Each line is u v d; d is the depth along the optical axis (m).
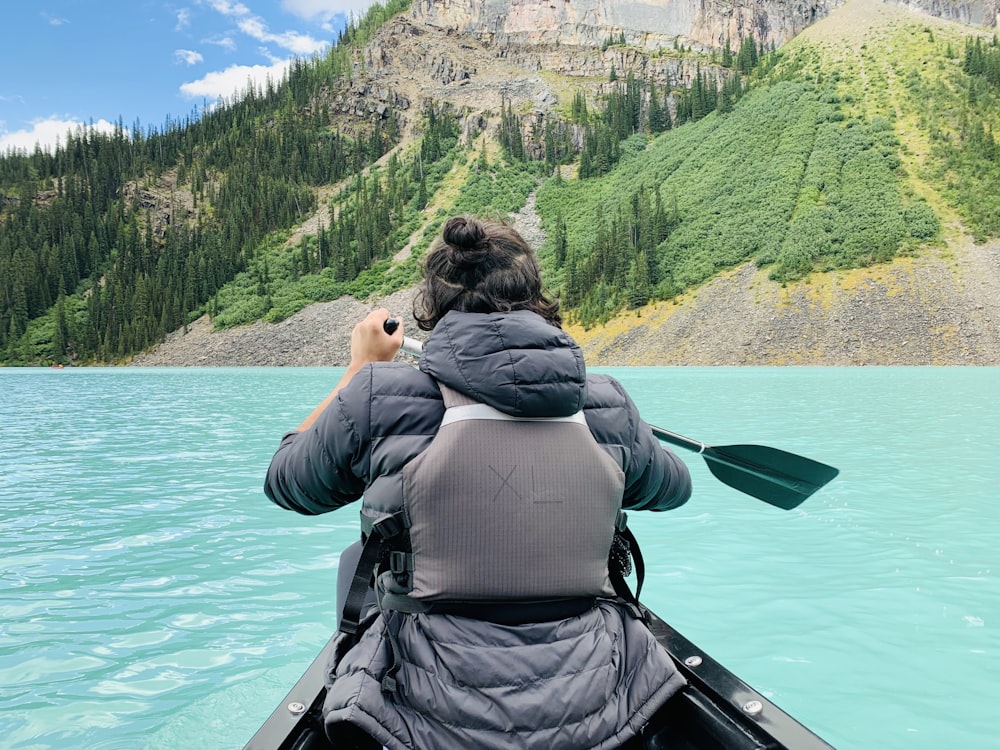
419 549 1.20
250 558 4.86
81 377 43.12
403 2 181.88
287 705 1.46
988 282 56.62
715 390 22.80
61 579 4.40
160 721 2.65
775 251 69.50
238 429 13.51
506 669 1.15
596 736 1.18
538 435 1.23
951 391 21.97
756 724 1.31
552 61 161.00
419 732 1.15
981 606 3.75
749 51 139.12
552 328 1.28
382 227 110.38
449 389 1.26
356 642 1.31
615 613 1.34
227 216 122.81
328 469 1.31
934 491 6.87
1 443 11.45
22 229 116.94
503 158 123.50
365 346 1.54
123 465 9.12
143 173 139.00
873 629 3.45
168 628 3.59
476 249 1.36
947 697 2.77
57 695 2.86
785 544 4.97
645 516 5.88
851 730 2.54
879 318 55.31
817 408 16.16
